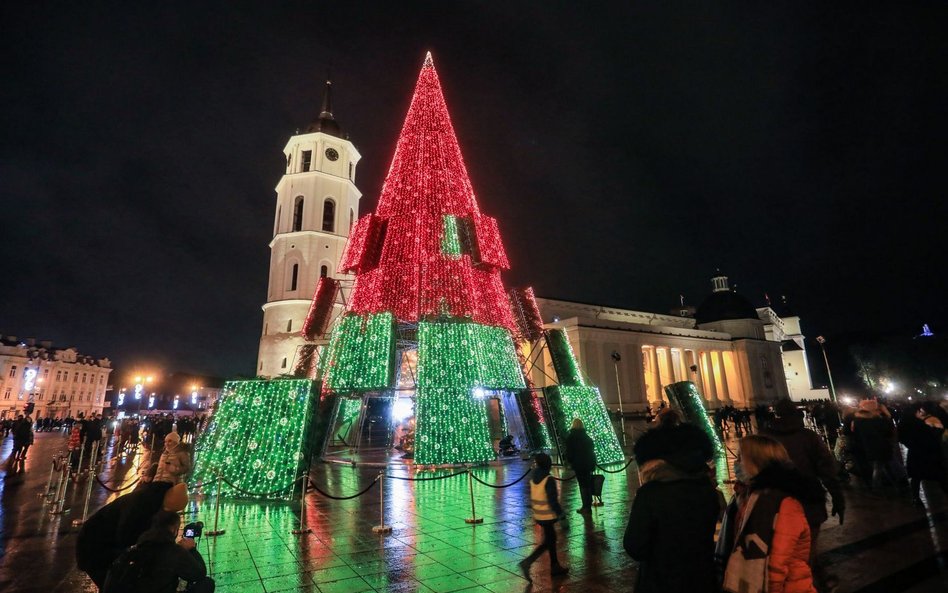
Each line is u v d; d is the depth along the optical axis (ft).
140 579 14.28
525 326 82.64
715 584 11.86
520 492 46.16
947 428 42.27
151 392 315.58
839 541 29.17
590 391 68.85
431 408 60.23
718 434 99.66
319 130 186.50
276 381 51.39
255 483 44.83
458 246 71.46
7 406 304.91
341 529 34.12
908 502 38.45
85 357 373.81
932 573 23.76
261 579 24.75
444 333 65.05
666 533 11.98
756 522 11.84
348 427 91.97
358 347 66.13
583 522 34.83
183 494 16.25
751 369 219.00
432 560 27.30
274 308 165.27
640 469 13.38
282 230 174.29
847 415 48.60
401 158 77.51
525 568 25.75
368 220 75.20
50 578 25.27
